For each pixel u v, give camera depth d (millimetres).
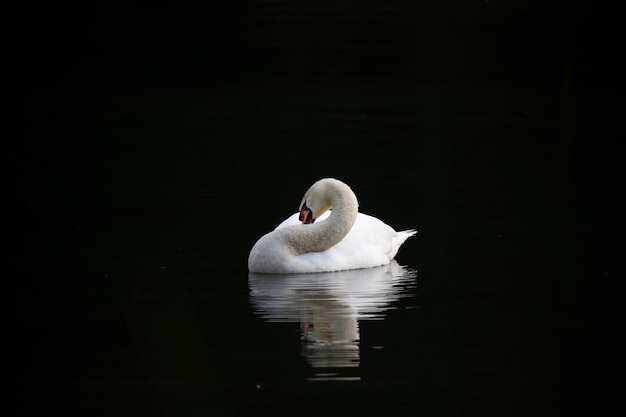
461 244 15461
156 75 30875
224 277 13703
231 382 10109
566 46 32219
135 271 13953
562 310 12203
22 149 22578
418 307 12375
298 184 19422
